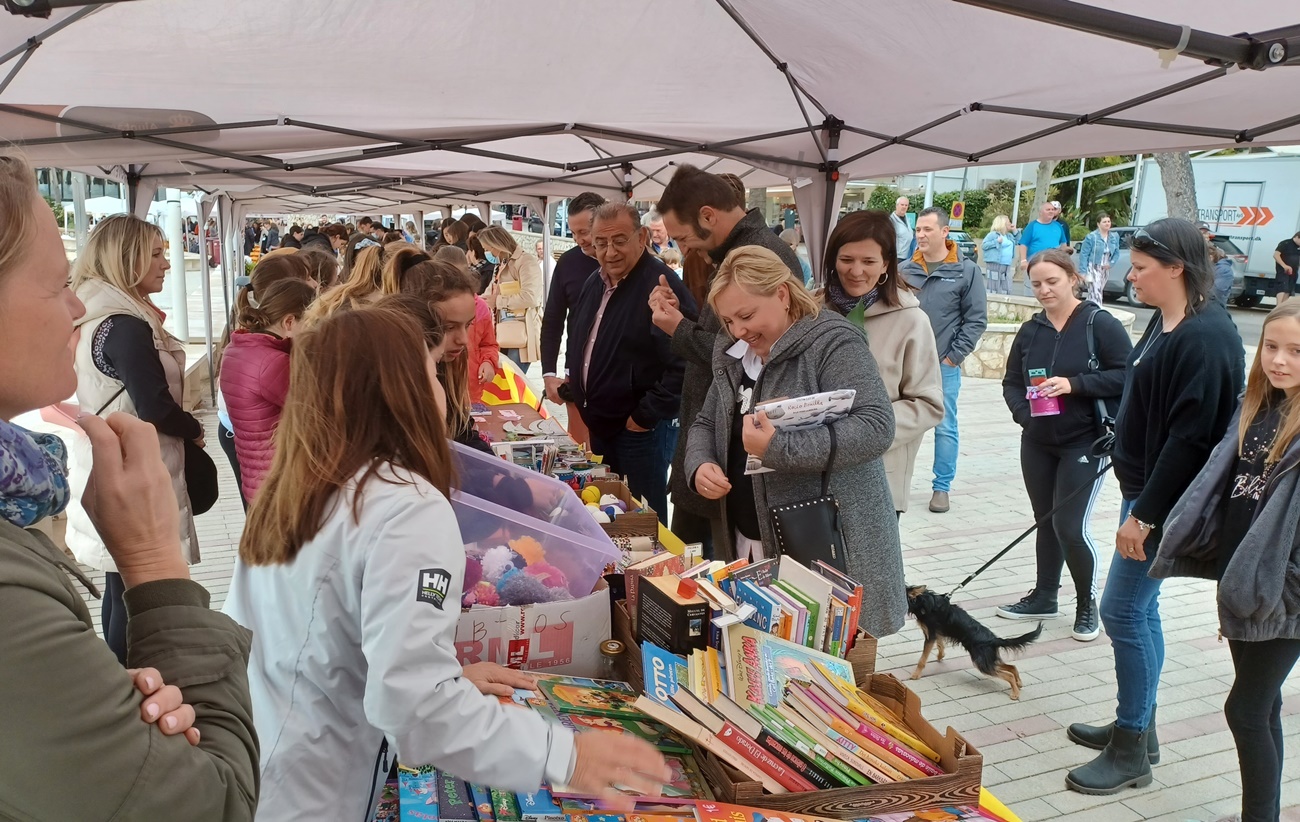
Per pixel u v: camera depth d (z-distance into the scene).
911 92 3.88
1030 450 4.41
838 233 3.27
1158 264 2.93
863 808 1.57
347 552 1.31
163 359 3.43
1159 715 3.72
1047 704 3.79
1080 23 1.64
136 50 3.20
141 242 3.23
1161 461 2.91
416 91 3.88
